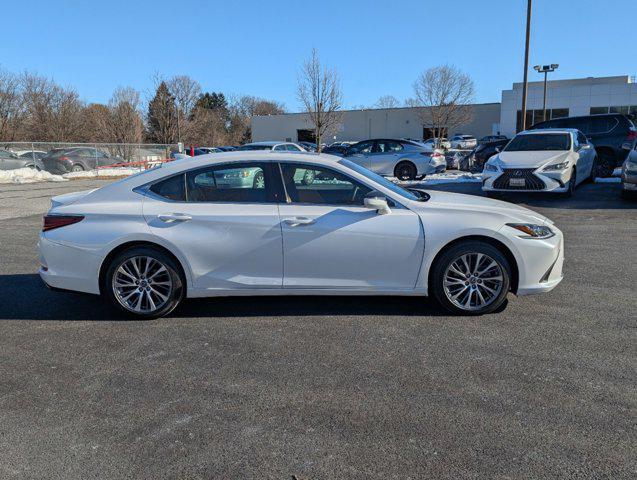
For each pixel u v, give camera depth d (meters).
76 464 2.77
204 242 4.77
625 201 11.62
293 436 3.00
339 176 4.87
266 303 5.33
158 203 4.86
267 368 3.87
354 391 3.50
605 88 43.00
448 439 2.93
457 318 4.80
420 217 4.74
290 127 66.94
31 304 5.44
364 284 4.81
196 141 55.94
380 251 4.73
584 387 3.49
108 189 4.97
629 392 3.41
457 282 4.79
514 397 3.38
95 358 4.10
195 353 4.16
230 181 4.89
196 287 4.86
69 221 4.86
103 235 4.78
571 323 4.64
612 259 6.93
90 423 3.17
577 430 2.99
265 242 4.75
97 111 47.59
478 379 3.63
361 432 3.02
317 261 4.77
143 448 2.91
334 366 3.88
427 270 4.77
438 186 15.35
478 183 16.06
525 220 4.77
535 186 11.28
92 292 4.89
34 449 2.91
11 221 11.17
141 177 4.97
